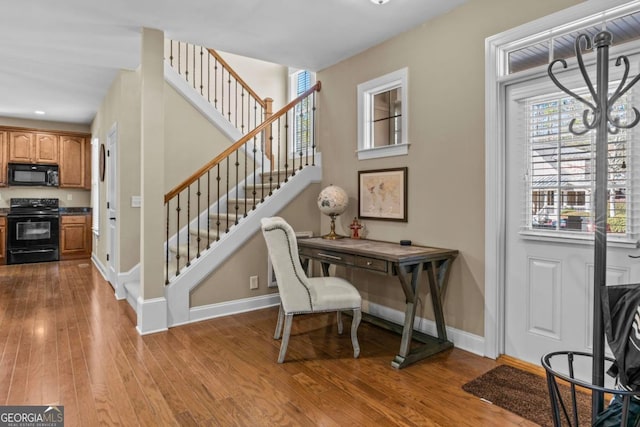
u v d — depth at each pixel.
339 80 3.94
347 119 3.85
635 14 2.04
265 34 3.26
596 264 1.29
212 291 3.56
